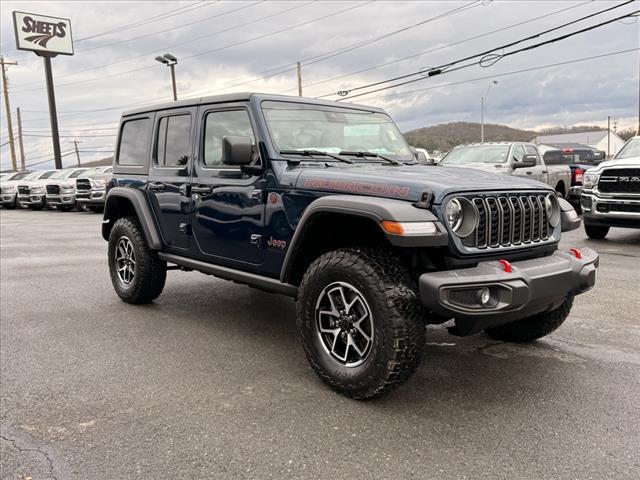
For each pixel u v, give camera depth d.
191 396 3.43
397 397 3.38
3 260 8.90
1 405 3.33
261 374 3.79
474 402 3.30
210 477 2.54
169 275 7.30
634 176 8.75
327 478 2.52
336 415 3.14
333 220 3.54
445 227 3.08
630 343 4.32
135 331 4.81
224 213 4.30
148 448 2.80
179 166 4.86
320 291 3.41
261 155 3.94
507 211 3.38
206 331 4.79
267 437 2.89
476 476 2.52
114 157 5.90
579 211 14.83
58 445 2.84
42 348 4.37
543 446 2.78
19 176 29.70
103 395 3.46
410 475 2.53
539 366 3.87
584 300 5.58
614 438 2.86
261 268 4.07
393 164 4.39
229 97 4.29
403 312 3.03
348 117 4.60
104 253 9.67
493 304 3.00
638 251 8.55
